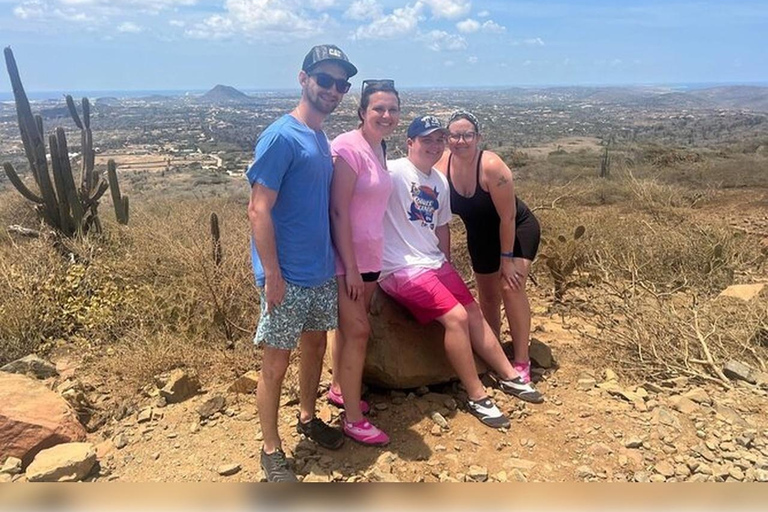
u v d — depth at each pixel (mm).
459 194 3887
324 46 2832
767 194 13227
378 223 3236
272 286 2801
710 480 3004
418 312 3611
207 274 5016
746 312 4934
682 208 11258
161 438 3451
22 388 3521
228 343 4676
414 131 3486
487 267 4117
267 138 2736
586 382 4016
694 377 4109
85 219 7414
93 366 4484
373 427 3264
